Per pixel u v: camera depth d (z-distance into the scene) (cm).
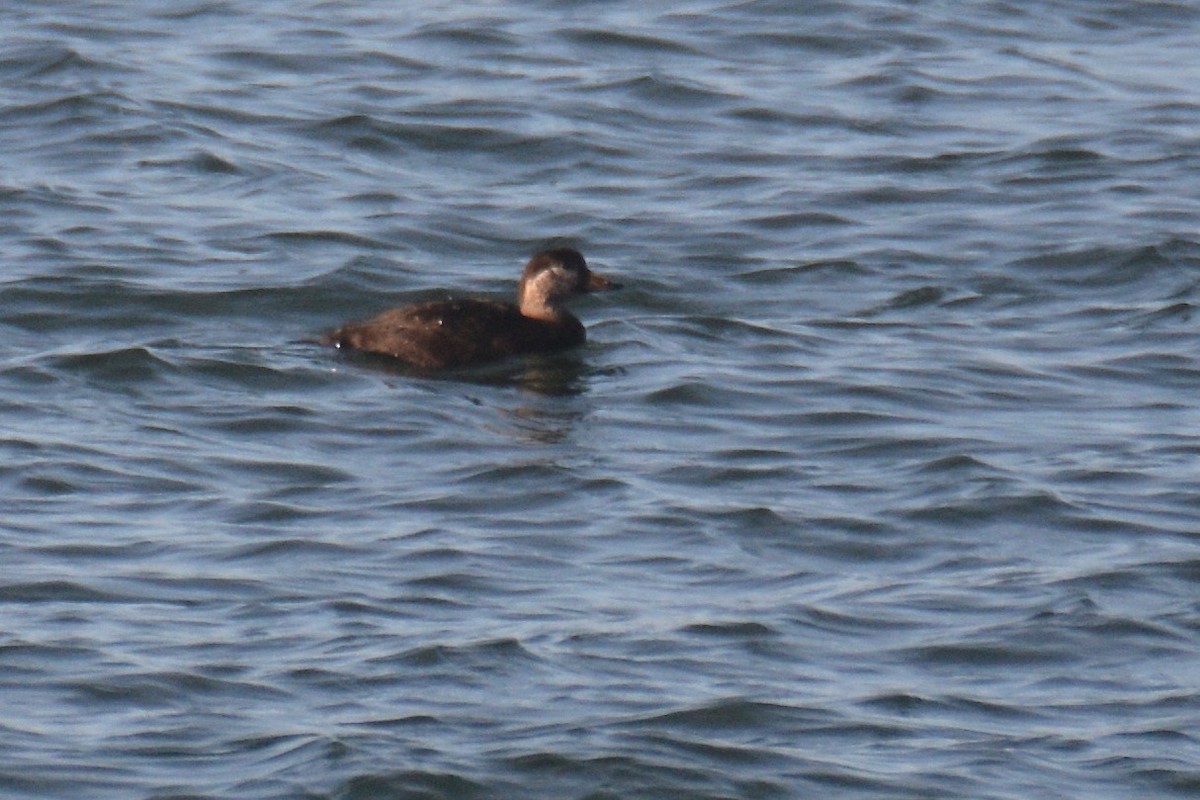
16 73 2781
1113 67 2911
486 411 1861
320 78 2809
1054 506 1642
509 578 1509
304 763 1236
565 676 1351
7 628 1407
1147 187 2488
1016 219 2391
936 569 1538
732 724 1295
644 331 2070
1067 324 2109
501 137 2622
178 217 2355
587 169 2548
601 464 1733
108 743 1260
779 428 1831
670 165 2561
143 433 1788
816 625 1438
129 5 3083
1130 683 1362
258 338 2050
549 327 2022
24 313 2075
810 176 2520
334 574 1509
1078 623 1437
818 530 1602
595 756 1248
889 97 2783
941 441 1792
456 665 1359
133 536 1576
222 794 1205
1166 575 1520
